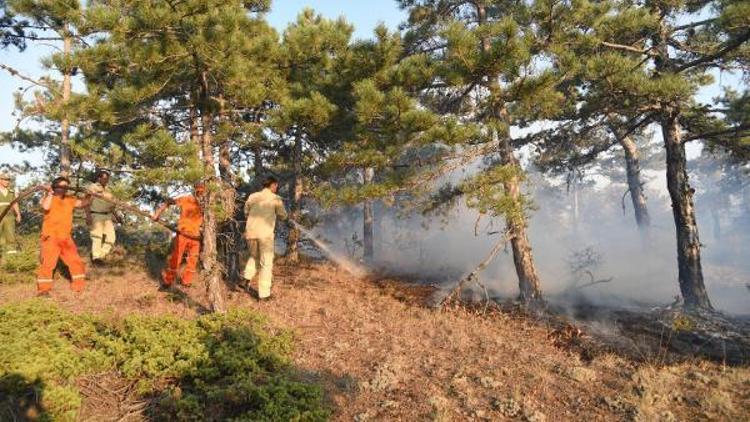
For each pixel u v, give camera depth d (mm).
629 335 7965
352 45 9070
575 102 10141
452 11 11109
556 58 8297
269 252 8562
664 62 10133
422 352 6629
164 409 4609
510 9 10039
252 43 8445
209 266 7223
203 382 5000
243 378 5051
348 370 5926
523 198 8422
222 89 7801
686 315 8938
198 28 6523
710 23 9133
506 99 8133
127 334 5961
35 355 5145
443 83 8312
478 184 8414
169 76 7211
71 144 8875
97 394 4930
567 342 7383
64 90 12414
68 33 7914
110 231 10375
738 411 5145
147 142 6773
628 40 10367
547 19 7988
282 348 6242
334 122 10016
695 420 4977
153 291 8609
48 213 7867
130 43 6707
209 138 7402
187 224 8875
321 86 9547
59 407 4379
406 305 9250
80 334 5922
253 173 12203
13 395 4551
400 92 7414
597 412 5062
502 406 5004
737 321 9328
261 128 9547
